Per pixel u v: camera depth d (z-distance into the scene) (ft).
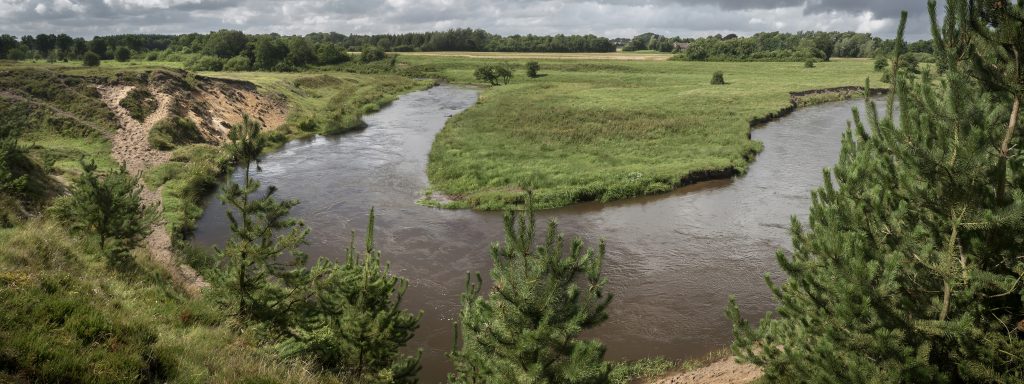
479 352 29.86
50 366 22.50
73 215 52.31
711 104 223.51
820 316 30.17
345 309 37.37
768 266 75.97
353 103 238.07
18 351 22.56
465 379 33.86
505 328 28.81
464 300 34.30
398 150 154.71
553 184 114.11
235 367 28.45
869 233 29.04
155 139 140.67
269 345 35.01
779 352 35.01
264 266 37.60
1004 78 24.38
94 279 38.40
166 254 69.31
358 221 95.09
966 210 25.53
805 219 95.96
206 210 101.30
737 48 503.61
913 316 28.58
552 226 28.50
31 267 36.06
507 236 28.84
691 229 91.81
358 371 36.68
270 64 395.34
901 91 26.78
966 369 26.50
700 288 69.21
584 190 109.19
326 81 295.89
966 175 24.82
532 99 242.99
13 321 24.81
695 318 61.72
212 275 39.06
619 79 340.59
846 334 28.19
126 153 132.05
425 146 159.94
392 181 121.90
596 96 254.27
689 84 310.04
